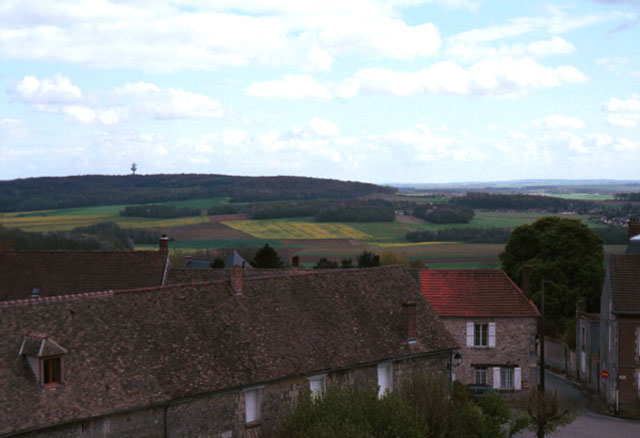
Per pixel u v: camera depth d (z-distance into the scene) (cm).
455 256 13575
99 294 2845
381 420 2567
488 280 5191
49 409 2338
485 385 4791
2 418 2225
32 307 2622
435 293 5106
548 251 7431
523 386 4931
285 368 3022
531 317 4953
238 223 18062
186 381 2712
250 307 3262
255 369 2936
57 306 2688
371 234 16650
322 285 3666
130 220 18738
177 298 3064
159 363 2728
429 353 3612
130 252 4550
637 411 4541
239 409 2870
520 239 7812
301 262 12938
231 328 3083
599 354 5266
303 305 3466
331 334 3372
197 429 2725
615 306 4619
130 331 2784
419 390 3152
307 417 2575
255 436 2902
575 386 5591
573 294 7219
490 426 3275
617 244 13550
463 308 4975
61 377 2450
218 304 3167
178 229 17275
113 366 2608
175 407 2656
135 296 2941
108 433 2470
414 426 2581
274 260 9788
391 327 3631
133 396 2542
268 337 3147
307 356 3159
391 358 3431
